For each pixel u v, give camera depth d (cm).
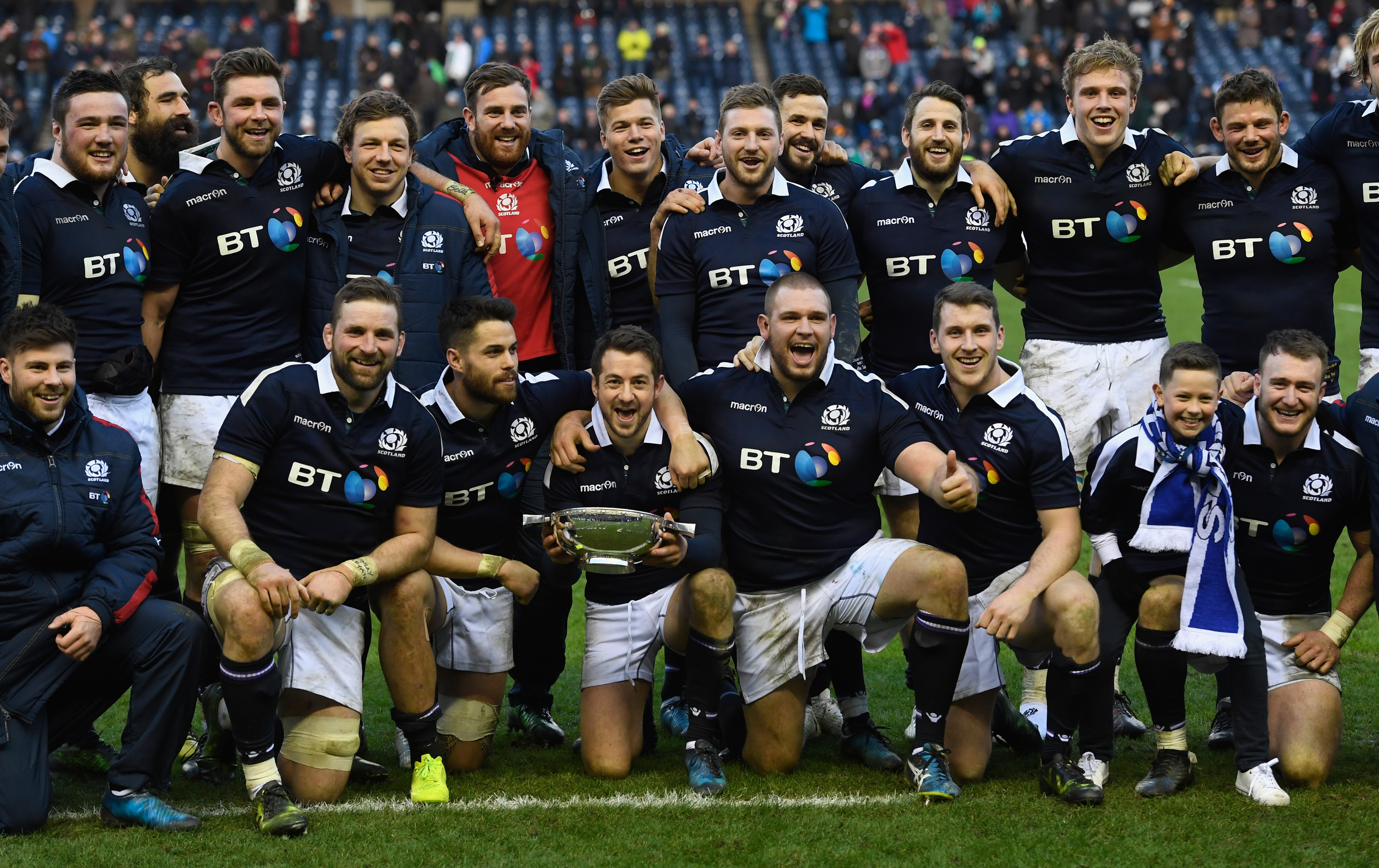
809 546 1317
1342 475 1309
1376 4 7769
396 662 1250
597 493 1344
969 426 1320
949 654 1237
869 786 1284
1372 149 1503
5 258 1353
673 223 1492
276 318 1484
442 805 1237
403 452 1272
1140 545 1273
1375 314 1520
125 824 1178
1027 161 1598
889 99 7656
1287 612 1348
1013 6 8525
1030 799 1238
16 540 1179
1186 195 1580
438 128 1662
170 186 1460
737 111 1445
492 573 1327
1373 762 1346
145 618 1206
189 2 8312
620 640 1338
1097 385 1603
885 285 1591
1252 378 1368
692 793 1259
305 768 1245
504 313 1291
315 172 1486
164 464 1482
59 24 8094
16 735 1164
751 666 1322
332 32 8031
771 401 1327
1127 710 1471
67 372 1190
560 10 8775
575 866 1083
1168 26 7931
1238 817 1188
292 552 1272
